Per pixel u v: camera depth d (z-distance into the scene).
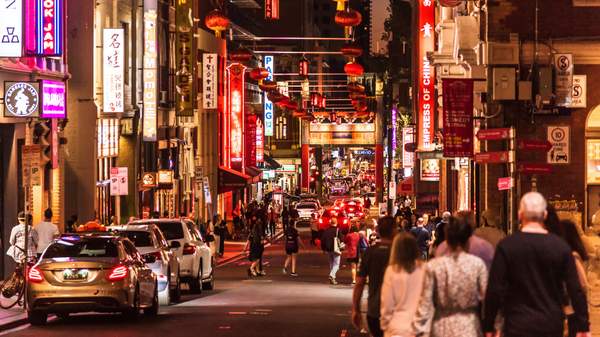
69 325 36.22
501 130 35.44
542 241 16.97
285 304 45.53
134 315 37.38
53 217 58.72
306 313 40.94
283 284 60.00
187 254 50.72
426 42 80.44
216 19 64.88
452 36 55.75
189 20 82.00
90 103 65.94
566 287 17.28
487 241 22.23
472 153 44.75
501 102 43.31
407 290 19.80
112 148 72.62
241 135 110.44
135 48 73.88
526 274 16.89
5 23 46.78
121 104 66.50
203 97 94.75
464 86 44.81
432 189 93.12
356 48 70.38
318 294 52.00
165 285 44.66
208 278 54.50
